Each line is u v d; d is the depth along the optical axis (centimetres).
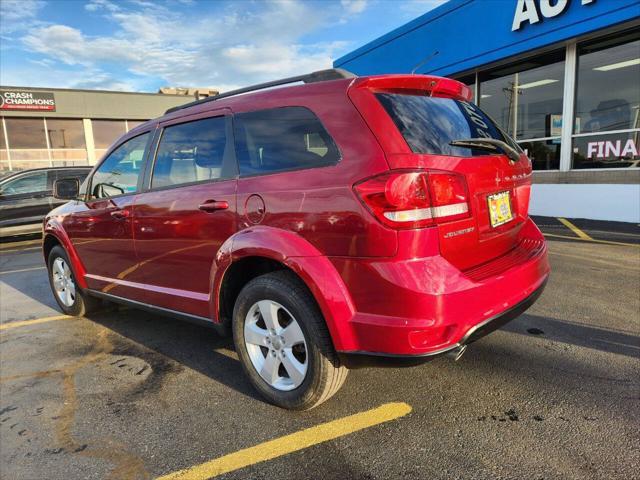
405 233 215
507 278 246
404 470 221
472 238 242
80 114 2547
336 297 231
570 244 695
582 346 341
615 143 904
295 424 264
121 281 392
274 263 278
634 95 865
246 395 300
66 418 285
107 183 407
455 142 248
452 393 286
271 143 275
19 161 2453
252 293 273
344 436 249
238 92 314
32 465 242
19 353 393
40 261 837
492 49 1030
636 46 852
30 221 1061
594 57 918
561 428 245
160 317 473
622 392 276
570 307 422
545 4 898
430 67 1208
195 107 337
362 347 229
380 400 283
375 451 236
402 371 317
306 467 227
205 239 301
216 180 301
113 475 231
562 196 977
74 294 472
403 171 216
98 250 410
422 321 214
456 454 229
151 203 343
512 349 341
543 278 285
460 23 1102
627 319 388
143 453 246
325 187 238
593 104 931
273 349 273
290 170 261
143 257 359
